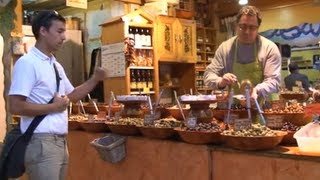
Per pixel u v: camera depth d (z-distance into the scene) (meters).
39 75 2.39
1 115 6.22
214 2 7.67
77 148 3.45
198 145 2.45
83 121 3.37
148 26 5.97
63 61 6.58
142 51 5.98
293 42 6.75
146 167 2.82
